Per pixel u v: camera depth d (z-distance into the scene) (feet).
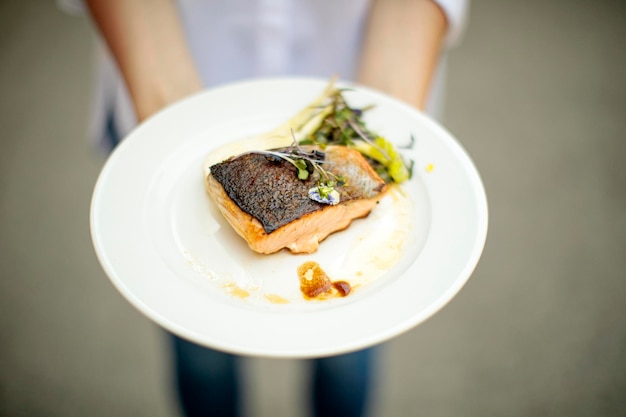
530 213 2.88
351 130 1.51
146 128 1.47
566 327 2.50
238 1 1.78
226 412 2.14
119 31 1.73
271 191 1.33
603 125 3.23
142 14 1.74
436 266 1.24
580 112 3.29
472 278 2.65
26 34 3.59
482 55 3.58
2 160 3.03
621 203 2.91
